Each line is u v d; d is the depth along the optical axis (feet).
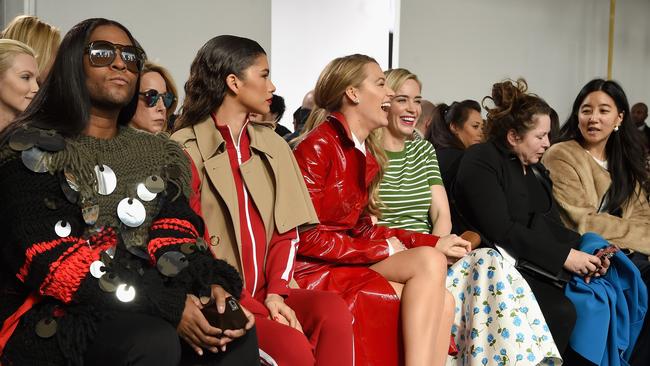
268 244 7.70
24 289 5.52
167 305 5.43
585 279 10.09
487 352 9.09
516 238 10.09
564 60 24.81
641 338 10.63
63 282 5.24
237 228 7.39
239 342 5.78
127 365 5.08
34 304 5.41
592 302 9.94
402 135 10.22
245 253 7.47
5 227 5.36
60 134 5.66
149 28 16.42
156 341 5.16
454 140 13.33
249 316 5.70
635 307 10.22
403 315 8.21
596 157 12.10
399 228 9.89
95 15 15.70
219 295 5.65
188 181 6.35
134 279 5.45
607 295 10.04
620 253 10.24
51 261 5.27
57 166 5.49
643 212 12.17
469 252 9.48
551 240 10.11
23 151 5.42
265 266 7.64
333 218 8.70
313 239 8.34
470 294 9.31
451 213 10.62
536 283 10.05
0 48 7.69
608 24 25.62
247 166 7.61
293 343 6.69
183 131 7.59
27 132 5.50
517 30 23.66
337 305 7.44
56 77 5.81
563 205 11.55
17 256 5.34
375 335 8.18
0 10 14.69
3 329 5.36
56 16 15.24
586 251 10.32
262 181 7.69
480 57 22.94
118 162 5.89
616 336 10.00
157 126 9.16
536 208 10.90
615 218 11.45
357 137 9.08
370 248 8.59
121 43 5.96
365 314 8.15
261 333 6.79
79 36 5.87
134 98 6.27
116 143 5.96
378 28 20.61
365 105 8.99
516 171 10.73
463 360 9.34
